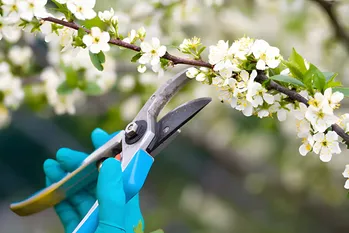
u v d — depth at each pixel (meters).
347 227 2.36
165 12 1.29
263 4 1.73
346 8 1.38
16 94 1.28
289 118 1.85
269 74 0.81
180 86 0.86
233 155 2.40
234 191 2.91
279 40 1.87
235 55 0.79
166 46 0.82
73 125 3.21
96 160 0.92
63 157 0.98
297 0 1.59
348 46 1.27
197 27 1.77
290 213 2.58
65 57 1.19
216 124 2.33
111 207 0.80
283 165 2.19
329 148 0.77
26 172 4.11
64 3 0.80
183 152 3.14
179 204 2.89
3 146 4.04
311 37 1.65
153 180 3.29
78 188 0.95
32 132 3.14
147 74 1.37
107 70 1.27
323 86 0.78
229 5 1.73
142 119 0.86
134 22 1.29
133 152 0.85
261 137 2.33
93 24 0.83
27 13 0.77
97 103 1.64
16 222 3.72
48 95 1.28
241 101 0.79
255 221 2.75
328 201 2.27
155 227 2.59
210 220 2.84
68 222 0.98
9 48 1.33
